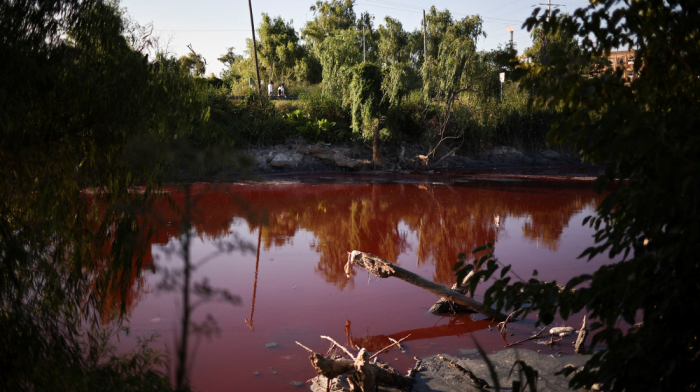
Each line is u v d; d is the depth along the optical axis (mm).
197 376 4988
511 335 6270
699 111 1978
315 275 8961
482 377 5004
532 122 35219
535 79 2332
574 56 2293
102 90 3518
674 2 2105
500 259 10086
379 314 7059
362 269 9469
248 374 5066
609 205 2193
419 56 49719
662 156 1930
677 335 2121
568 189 21688
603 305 2320
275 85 44625
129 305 6852
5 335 3078
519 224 13992
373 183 23781
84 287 3889
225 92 29250
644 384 2172
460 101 31516
